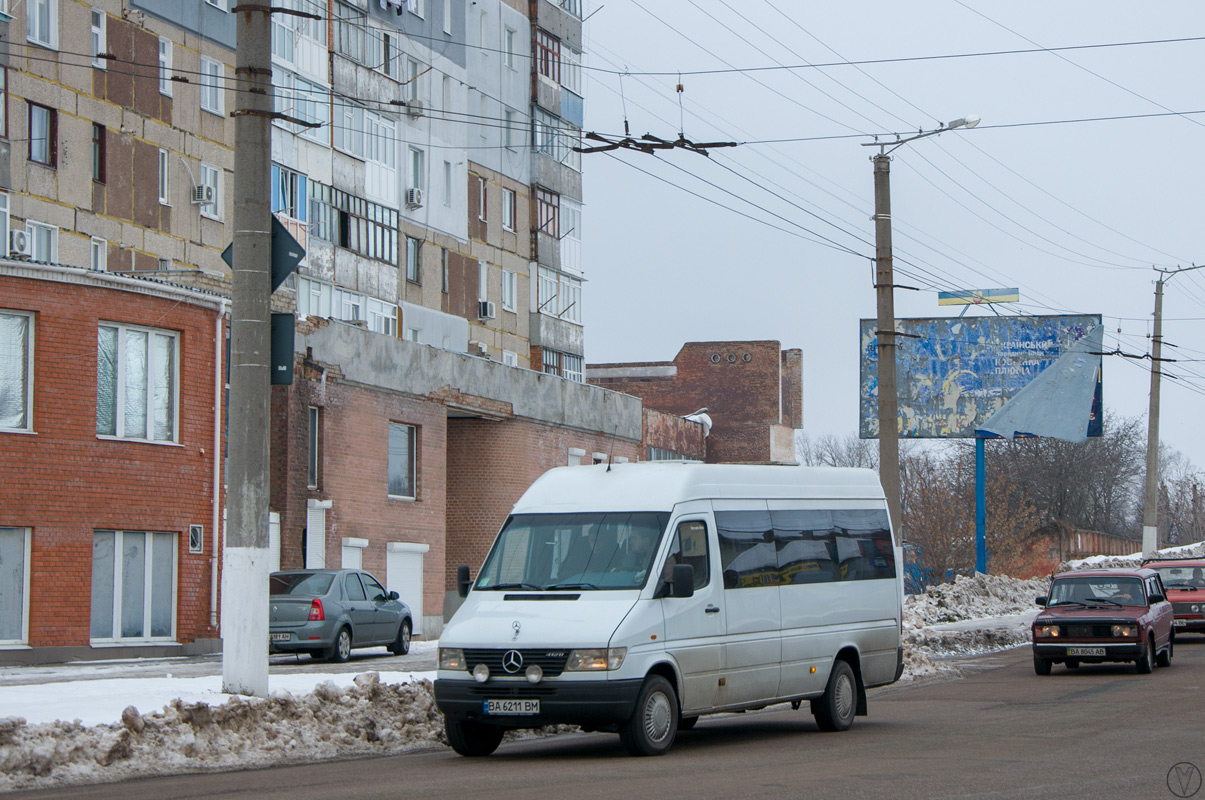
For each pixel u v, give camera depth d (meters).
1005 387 48.56
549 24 65.38
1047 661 25.95
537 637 13.76
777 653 15.97
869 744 15.34
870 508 18.53
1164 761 13.38
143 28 43.62
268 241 16.30
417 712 16.06
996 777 12.26
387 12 53.44
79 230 40.88
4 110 38.59
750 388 93.94
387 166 53.06
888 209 29.72
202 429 30.03
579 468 15.88
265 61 16.38
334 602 27.28
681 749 14.89
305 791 11.40
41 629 26.61
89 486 27.53
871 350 49.00
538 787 11.60
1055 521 77.25
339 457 37.44
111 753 12.62
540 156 64.12
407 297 54.69
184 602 29.52
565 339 65.88
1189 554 66.19
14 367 26.77
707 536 15.25
